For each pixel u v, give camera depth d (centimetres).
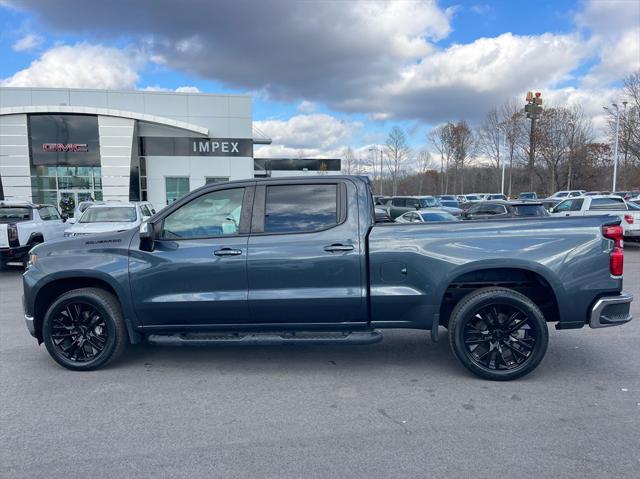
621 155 5575
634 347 531
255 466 296
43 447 321
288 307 438
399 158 6138
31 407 386
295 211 450
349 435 336
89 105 2755
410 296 432
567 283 419
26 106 2558
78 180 2630
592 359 492
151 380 445
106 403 393
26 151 2539
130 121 2623
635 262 1258
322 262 434
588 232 421
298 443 325
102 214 1288
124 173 2634
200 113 2873
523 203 1442
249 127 2927
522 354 431
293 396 406
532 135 4769
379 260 433
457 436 332
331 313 441
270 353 526
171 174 2792
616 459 300
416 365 483
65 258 459
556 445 318
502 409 375
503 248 423
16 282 1073
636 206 1488
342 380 443
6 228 1044
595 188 6034
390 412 373
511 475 284
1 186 2530
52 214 1332
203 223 456
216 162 2844
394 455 308
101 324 463
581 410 372
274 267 436
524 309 421
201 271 440
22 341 574
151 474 288
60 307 457
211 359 505
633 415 362
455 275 426
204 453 312
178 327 455
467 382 434
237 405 389
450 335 437
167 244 449
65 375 458
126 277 447
